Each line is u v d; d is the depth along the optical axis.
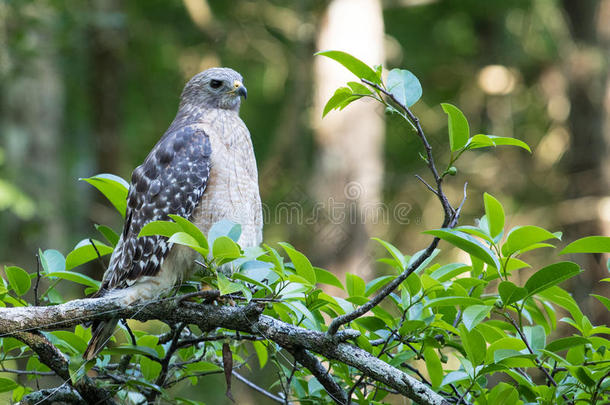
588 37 15.46
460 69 18.86
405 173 16.97
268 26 18.05
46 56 14.45
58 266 5.00
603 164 15.07
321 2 14.52
